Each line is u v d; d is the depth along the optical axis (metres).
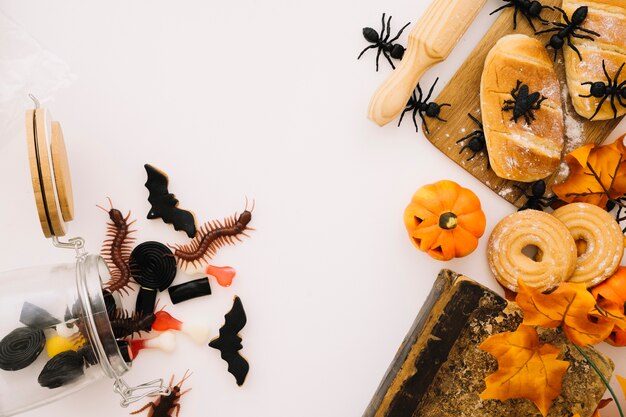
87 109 0.56
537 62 0.53
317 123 0.58
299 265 0.58
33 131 0.48
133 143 0.57
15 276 0.51
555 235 0.53
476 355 0.51
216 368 0.58
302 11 0.56
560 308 0.49
